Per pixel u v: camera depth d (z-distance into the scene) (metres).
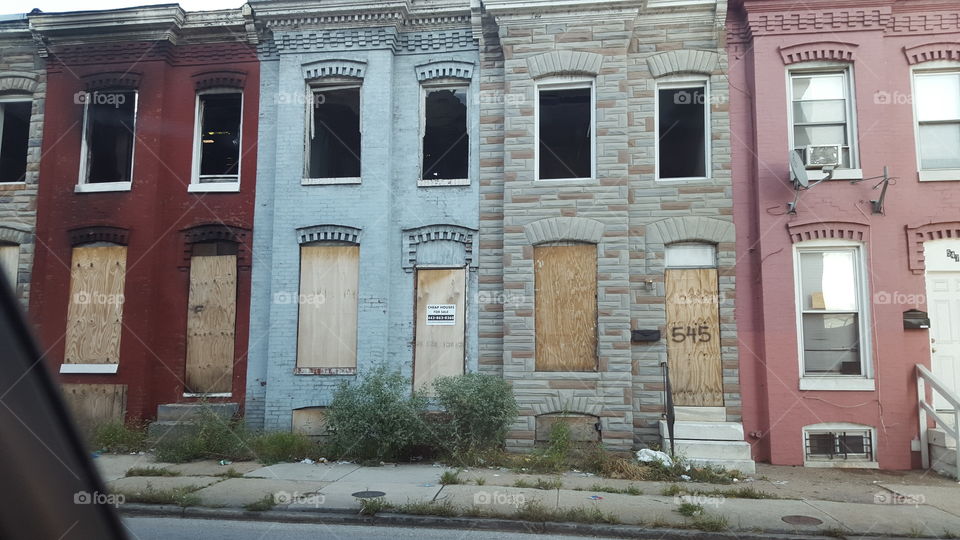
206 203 12.88
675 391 11.45
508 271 11.69
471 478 9.08
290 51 12.80
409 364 12.01
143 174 12.84
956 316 11.06
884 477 9.91
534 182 11.80
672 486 8.62
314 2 12.50
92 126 13.37
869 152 11.29
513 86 12.07
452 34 12.66
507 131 12.01
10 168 13.66
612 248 11.51
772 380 11.06
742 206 11.69
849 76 11.59
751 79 11.83
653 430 11.30
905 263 11.10
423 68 12.68
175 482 8.72
